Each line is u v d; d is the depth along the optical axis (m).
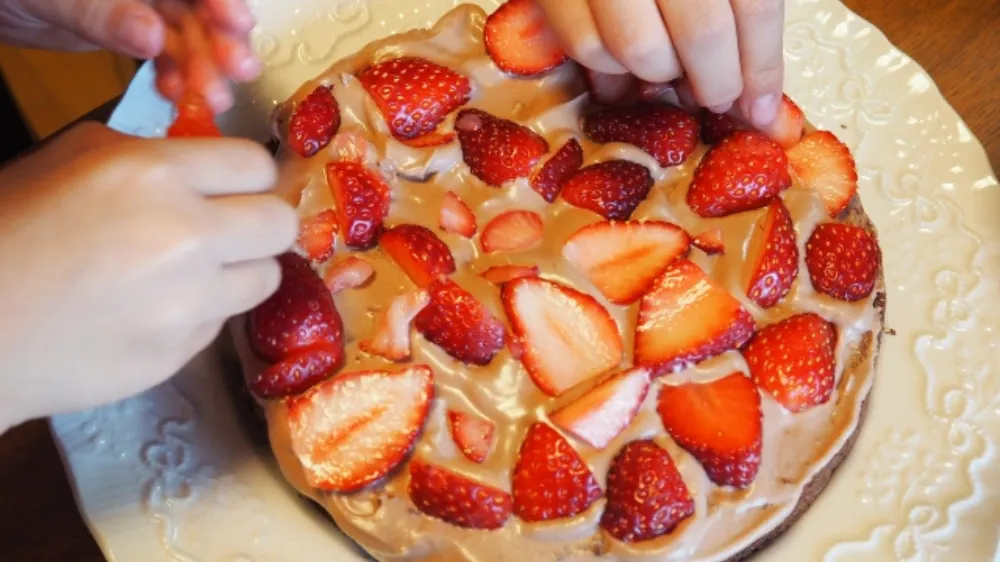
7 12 0.44
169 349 0.36
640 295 0.42
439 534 0.39
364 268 0.42
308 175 0.43
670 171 0.44
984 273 0.48
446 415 0.40
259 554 0.41
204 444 0.43
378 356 0.41
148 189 0.35
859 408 0.43
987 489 0.44
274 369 0.40
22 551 0.42
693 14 0.40
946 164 0.50
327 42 0.51
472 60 0.45
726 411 0.41
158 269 0.35
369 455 0.40
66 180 0.36
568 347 0.41
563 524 0.39
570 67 0.45
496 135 0.44
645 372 0.41
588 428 0.40
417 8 0.52
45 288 0.35
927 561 0.43
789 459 0.42
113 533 0.41
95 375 0.36
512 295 0.41
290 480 0.41
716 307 0.42
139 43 0.40
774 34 0.41
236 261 0.36
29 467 0.43
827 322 0.43
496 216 0.43
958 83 0.53
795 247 0.43
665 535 0.39
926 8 0.54
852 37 0.52
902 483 0.44
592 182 0.43
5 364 0.35
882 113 0.51
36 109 0.63
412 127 0.44
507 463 0.40
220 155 0.36
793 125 0.46
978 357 0.47
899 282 0.48
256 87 0.49
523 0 0.45
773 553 0.43
